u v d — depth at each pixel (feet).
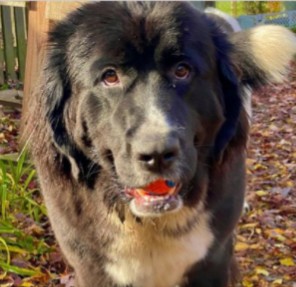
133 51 1.77
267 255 3.00
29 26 3.35
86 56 1.84
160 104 1.72
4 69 5.27
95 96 1.82
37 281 2.61
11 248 2.73
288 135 5.24
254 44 2.07
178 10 1.84
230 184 2.06
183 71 1.80
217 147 1.97
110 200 1.94
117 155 1.75
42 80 1.95
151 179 1.68
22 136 2.28
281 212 3.51
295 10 10.27
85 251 2.01
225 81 1.95
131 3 1.86
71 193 1.99
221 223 2.07
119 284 2.03
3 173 3.06
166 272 2.05
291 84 6.72
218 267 2.14
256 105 6.24
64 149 1.94
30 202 3.01
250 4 10.25
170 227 1.95
